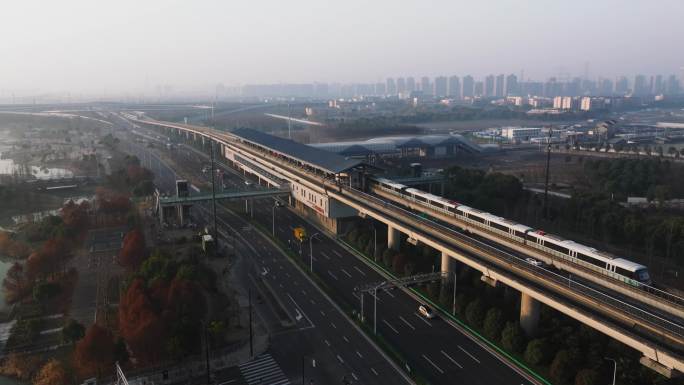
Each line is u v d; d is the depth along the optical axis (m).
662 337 58.44
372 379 74.44
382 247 120.00
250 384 73.06
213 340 84.44
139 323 78.56
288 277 113.31
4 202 177.88
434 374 75.12
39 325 85.69
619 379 67.94
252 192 164.00
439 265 108.25
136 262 110.88
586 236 139.25
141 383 72.81
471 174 186.25
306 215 164.62
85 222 140.88
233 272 116.06
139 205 174.88
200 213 169.75
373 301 100.56
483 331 86.38
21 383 73.81
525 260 87.31
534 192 181.50
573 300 69.31
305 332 88.50
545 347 75.19
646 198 174.62
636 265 75.75
